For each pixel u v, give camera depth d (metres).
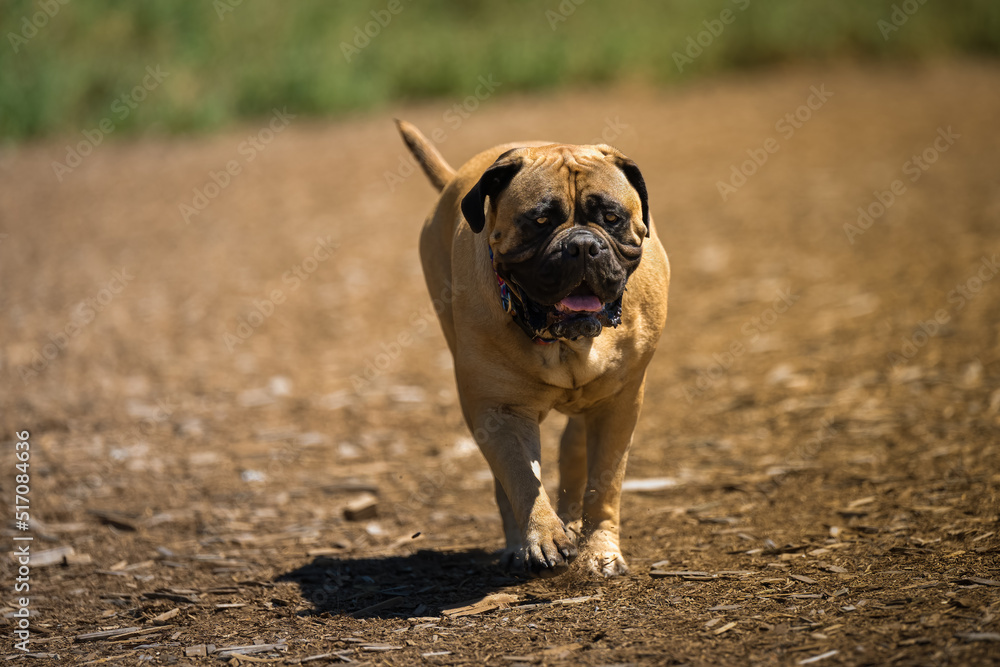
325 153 25.62
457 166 22.11
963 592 5.20
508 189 5.80
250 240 18.34
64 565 7.29
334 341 13.60
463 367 6.28
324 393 11.77
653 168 22.50
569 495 7.17
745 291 14.52
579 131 26.03
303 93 31.45
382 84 33.28
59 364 12.71
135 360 12.88
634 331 6.23
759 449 9.23
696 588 5.92
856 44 39.09
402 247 17.62
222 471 9.42
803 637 4.88
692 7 39.84
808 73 37.03
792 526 7.13
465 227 6.56
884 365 11.00
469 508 8.45
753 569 6.21
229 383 12.10
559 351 6.01
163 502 8.62
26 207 21.27
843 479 8.08
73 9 30.89
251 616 6.16
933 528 6.57
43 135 28.94
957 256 14.63
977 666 4.27
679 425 10.22
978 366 10.45
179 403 11.41
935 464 8.02
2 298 15.42
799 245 16.38
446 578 6.71
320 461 9.73
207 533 7.94
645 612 5.53
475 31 36.97
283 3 34.12
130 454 9.82
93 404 11.29
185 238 18.59
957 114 27.00
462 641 5.32
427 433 10.46
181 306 15.02
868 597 5.35
